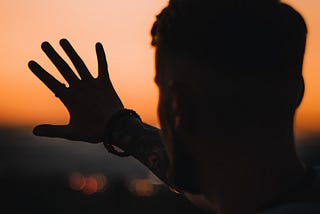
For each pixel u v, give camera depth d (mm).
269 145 989
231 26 984
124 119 1562
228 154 995
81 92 1506
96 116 1520
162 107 1051
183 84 985
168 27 1018
